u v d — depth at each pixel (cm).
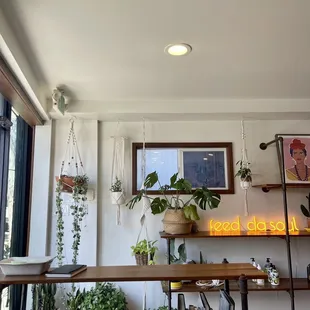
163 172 327
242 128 333
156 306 307
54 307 280
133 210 320
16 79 216
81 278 157
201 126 333
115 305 274
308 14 173
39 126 312
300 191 327
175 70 242
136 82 263
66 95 288
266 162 328
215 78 257
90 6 164
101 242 313
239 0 161
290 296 280
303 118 330
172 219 285
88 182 314
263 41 201
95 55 216
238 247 316
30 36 191
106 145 328
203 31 189
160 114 311
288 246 276
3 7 163
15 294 280
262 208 323
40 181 306
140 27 184
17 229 290
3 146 258
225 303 152
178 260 295
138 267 184
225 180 327
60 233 292
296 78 259
